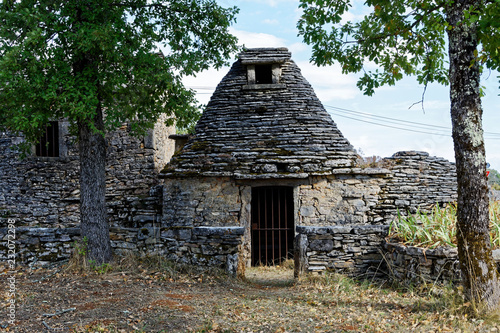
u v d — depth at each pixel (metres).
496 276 4.67
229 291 6.28
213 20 8.08
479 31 4.75
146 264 7.23
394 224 7.23
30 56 6.08
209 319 4.82
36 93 6.30
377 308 5.23
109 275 6.76
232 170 9.84
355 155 10.05
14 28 6.36
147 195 10.89
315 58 6.82
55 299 5.54
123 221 10.68
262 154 9.94
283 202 11.38
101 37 6.27
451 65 4.84
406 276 6.31
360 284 6.77
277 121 10.47
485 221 4.68
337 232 7.21
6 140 12.08
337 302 5.59
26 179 11.92
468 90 4.71
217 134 10.50
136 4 7.64
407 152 10.07
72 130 8.46
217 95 11.08
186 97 7.84
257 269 9.55
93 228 7.21
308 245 7.22
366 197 9.70
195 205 9.92
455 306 4.84
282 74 11.11
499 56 5.23
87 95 6.54
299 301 5.70
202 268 7.09
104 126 8.41
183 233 7.29
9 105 6.53
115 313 4.96
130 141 11.56
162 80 7.33
